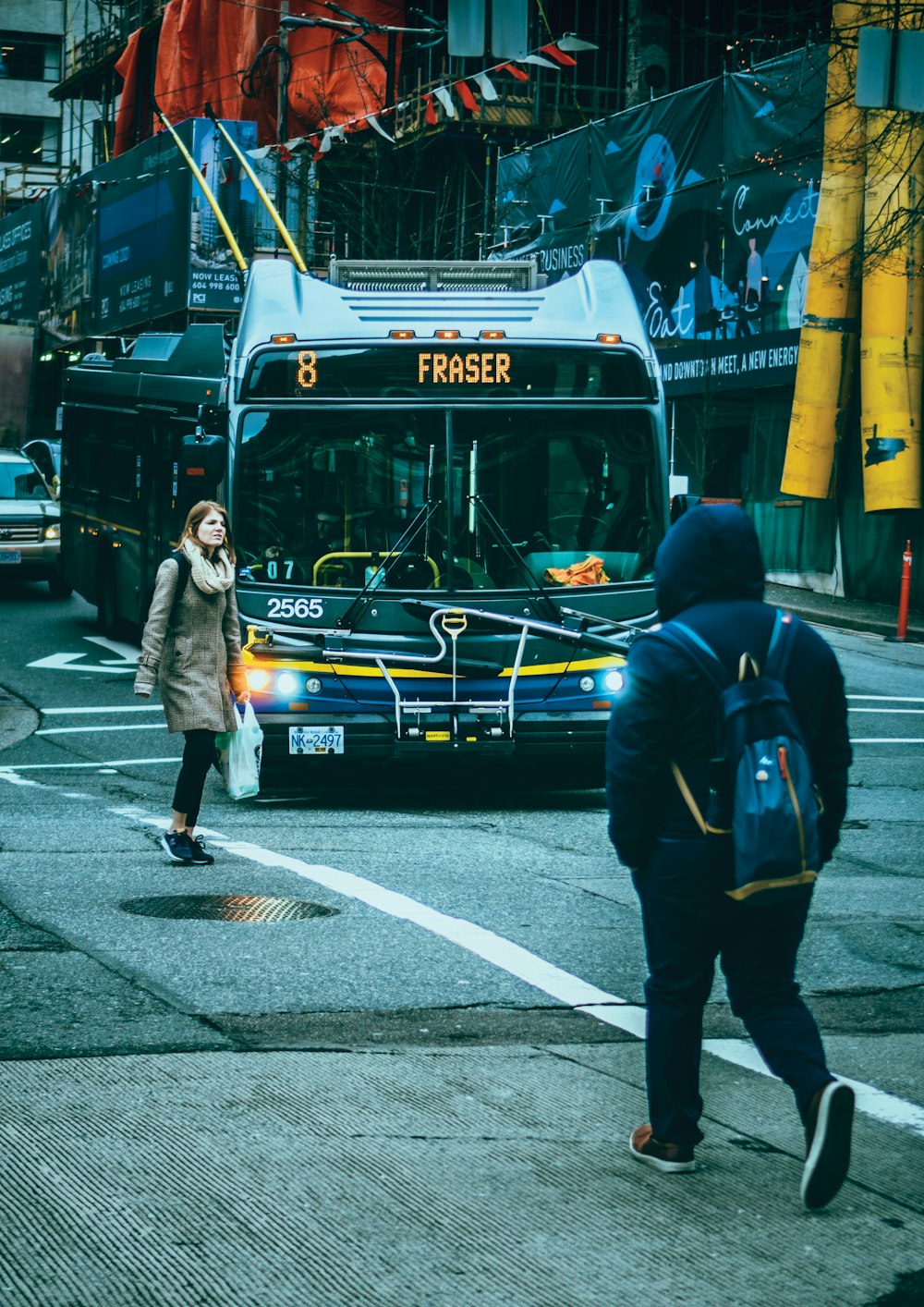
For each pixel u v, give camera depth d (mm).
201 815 11961
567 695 12289
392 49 36031
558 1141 5191
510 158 39562
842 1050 6395
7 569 26891
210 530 9602
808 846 4430
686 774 4562
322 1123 5312
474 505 12422
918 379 26500
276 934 7980
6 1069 5797
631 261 34219
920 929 8523
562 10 44375
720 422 33312
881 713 18156
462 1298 4082
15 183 79438
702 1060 6156
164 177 42844
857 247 25328
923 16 19703
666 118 32812
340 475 12383
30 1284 4109
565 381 12578
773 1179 4895
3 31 79312
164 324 44500
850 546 28672
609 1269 4262
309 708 12133
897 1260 4340
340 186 38656
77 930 7934
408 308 12727
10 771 14273
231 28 41906
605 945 7973
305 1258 4289
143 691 9422
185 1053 6051
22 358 47750
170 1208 4594
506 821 11992
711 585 4684
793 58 28891
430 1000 6906
